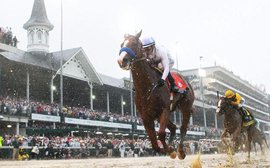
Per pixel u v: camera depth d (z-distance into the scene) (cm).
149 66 664
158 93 650
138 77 653
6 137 2430
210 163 1152
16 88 4072
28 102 3278
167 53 733
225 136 1284
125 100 5225
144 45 676
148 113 661
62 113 3269
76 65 4084
